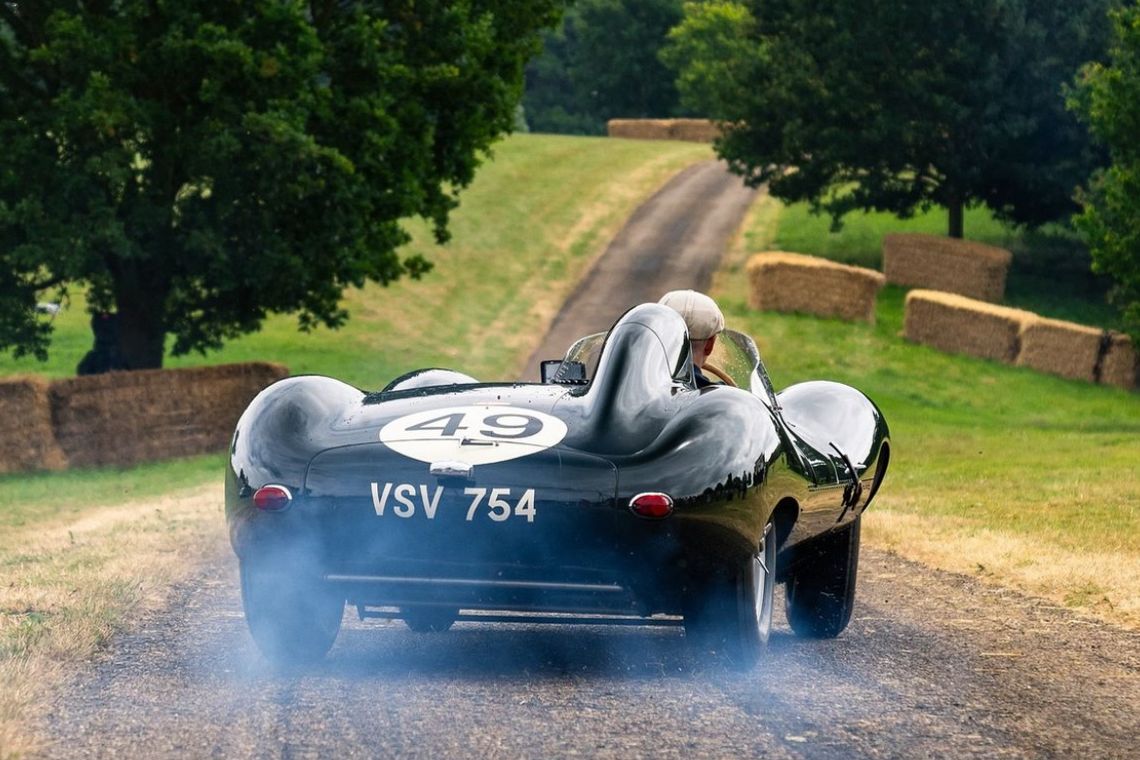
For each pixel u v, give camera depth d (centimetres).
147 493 3100
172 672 902
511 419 885
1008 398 6406
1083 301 8819
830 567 1129
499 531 830
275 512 848
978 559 1596
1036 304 8712
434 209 5003
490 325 7550
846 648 1079
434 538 838
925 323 7269
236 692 841
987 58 8519
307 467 851
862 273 7631
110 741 720
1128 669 994
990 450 4175
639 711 804
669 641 1053
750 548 859
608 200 11325
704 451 842
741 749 722
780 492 902
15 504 2875
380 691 848
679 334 984
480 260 9088
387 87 4516
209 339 4756
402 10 4638
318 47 4162
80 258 4012
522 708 805
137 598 1209
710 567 846
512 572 846
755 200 11644
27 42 4303
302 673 905
